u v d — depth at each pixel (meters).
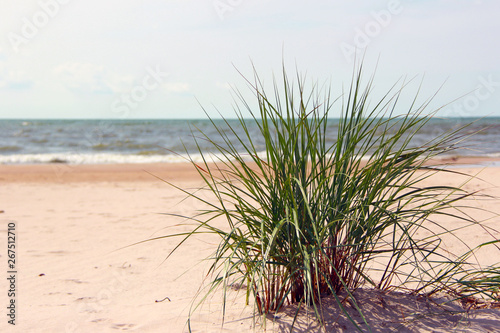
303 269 2.52
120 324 2.94
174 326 2.85
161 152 22.86
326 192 2.89
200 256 4.75
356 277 3.01
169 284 3.85
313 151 2.77
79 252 5.10
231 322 2.82
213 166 15.38
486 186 9.04
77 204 8.70
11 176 13.54
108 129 45.69
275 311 2.86
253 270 2.58
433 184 9.23
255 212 2.75
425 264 4.01
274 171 2.76
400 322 2.66
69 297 3.57
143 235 5.92
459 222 5.81
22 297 3.59
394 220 2.72
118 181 12.40
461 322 2.67
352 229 2.82
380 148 2.83
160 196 9.55
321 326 2.62
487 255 4.31
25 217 7.36
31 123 68.19
